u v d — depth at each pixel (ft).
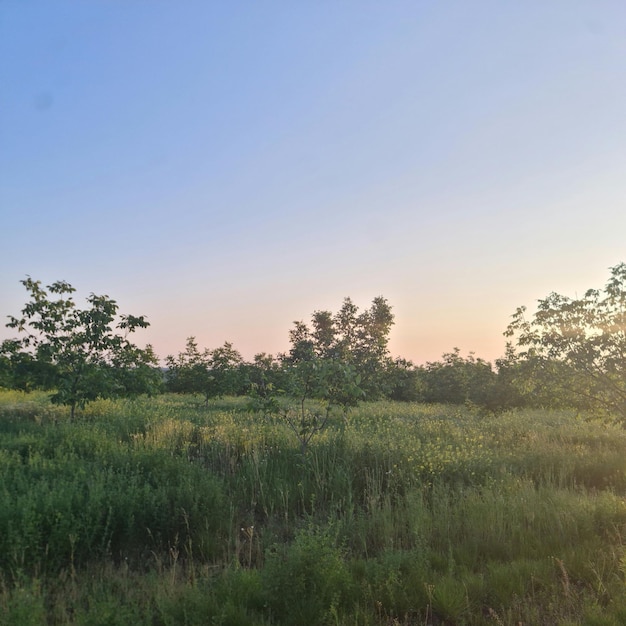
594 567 17.48
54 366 46.26
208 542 19.80
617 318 34.01
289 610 14.42
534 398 38.70
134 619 13.37
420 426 47.98
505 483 27.53
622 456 35.06
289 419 34.78
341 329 115.85
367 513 23.56
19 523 18.07
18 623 12.20
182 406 69.56
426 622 14.43
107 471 26.14
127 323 49.08
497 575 16.76
